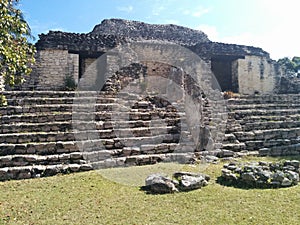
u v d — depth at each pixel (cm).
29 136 1002
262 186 755
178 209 605
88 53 1847
